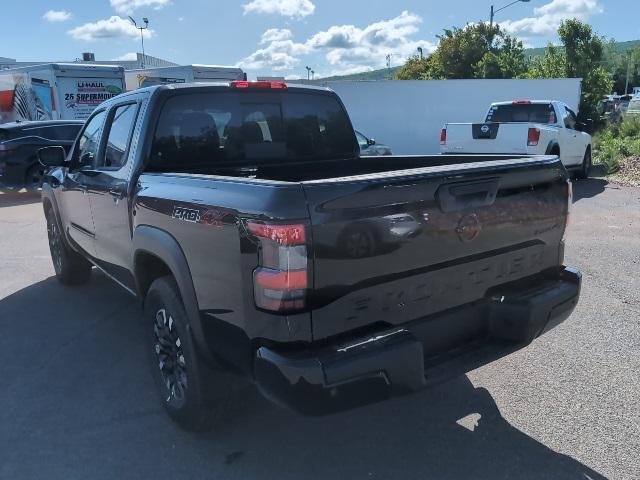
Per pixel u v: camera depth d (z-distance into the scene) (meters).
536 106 12.98
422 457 3.29
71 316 5.62
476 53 36.38
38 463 3.28
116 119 4.60
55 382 4.26
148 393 4.09
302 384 2.58
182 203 3.19
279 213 2.55
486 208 3.16
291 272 2.56
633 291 5.94
